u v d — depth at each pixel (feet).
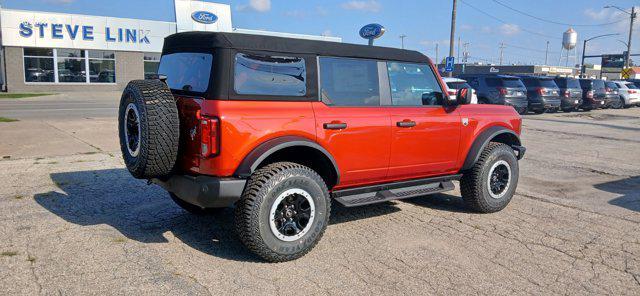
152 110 13.50
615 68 226.58
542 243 16.65
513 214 20.11
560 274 14.19
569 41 227.81
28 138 35.29
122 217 18.08
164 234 16.42
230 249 15.29
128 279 12.89
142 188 22.20
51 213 18.21
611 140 45.19
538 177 28.04
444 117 18.45
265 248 13.97
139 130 13.66
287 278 13.33
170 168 14.15
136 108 13.78
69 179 23.43
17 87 103.91
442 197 22.81
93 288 12.31
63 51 108.06
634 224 19.07
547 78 73.20
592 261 15.20
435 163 18.48
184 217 18.33
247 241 13.96
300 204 14.60
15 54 102.83
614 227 18.62
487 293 12.84
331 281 13.23
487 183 19.70
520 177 27.96
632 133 51.03
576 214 20.31
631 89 92.84
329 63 15.78
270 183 13.85
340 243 16.12
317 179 14.70
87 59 110.93
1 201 19.58
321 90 15.44
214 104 13.52
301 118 14.74
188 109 14.12
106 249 14.87
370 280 13.37
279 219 14.28
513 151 20.67
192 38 15.19
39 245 14.99
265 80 14.34
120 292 12.15
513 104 65.05
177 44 16.15
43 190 21.36
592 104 81.76
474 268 14.39
